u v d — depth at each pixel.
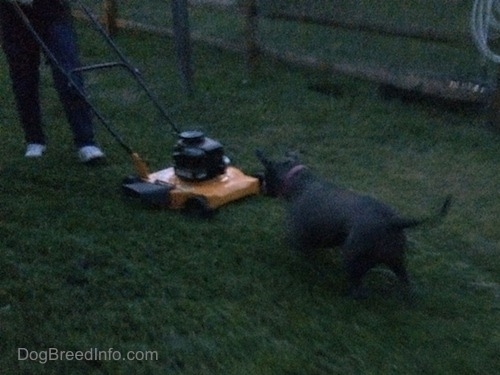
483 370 3.71
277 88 7.49
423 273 4.48
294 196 4.42
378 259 4.05
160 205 5.04
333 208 4.18
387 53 8.00
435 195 5.40
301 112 6.92
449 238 4.86
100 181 5.46
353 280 4.12
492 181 5.62
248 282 4.29
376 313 4.06
